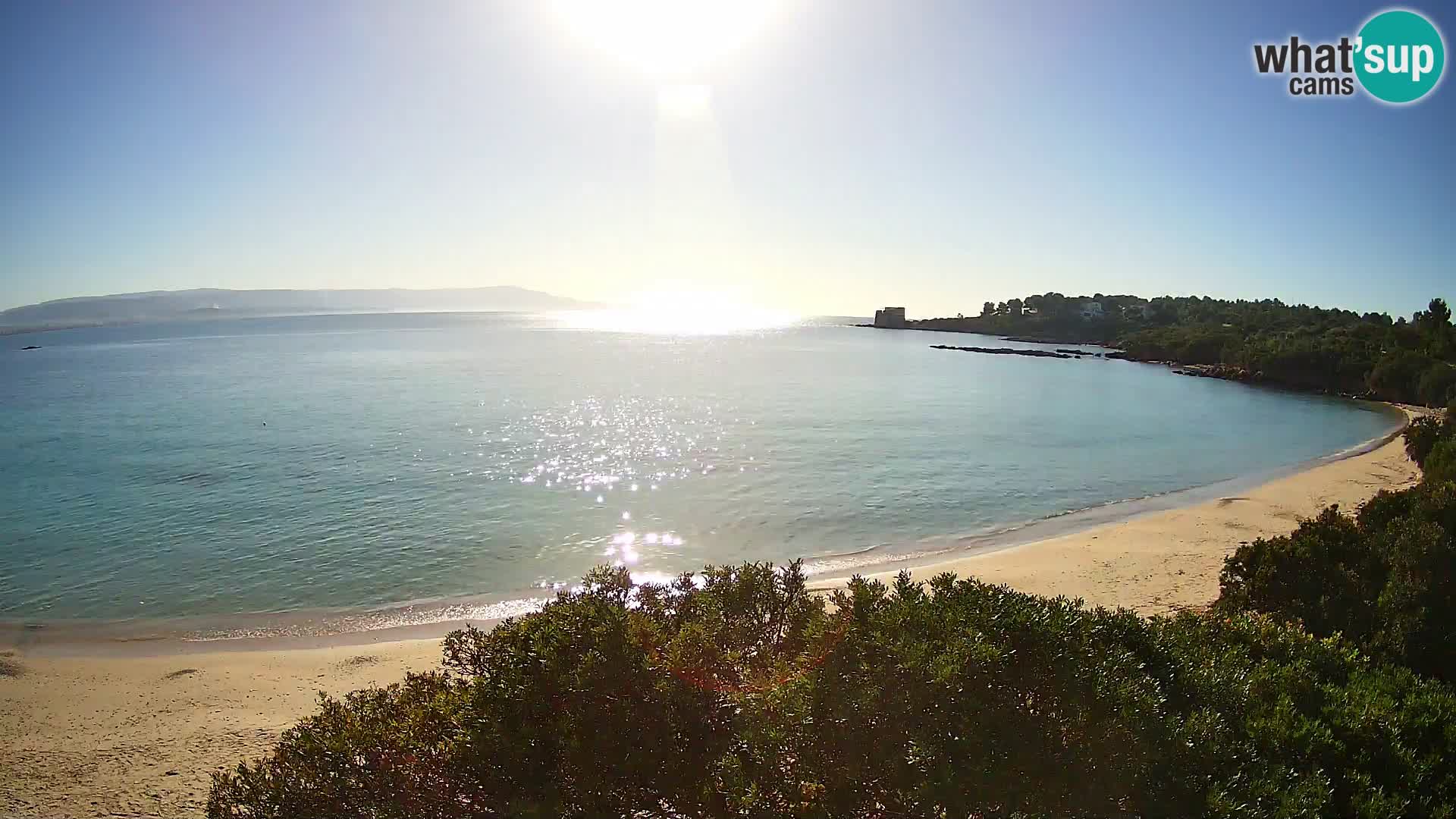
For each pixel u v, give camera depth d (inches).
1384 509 522.9
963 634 217.8
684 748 229.6
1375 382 2780.5
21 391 2368.4
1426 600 403.2
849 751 202.5
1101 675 222.5
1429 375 2546.8
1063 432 1812.3
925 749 193.5
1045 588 673.0
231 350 4598.9
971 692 207.9
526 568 778.2
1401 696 271.0
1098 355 4945.9
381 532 892.0
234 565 776.3
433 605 679.7
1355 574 446.3
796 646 278.2
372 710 268.7
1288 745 230.4
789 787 205.3
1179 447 1633.9
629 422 1790.1
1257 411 2342.5
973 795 189.5
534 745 224.5
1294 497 1079.6
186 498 1039.0
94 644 593.3
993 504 1091.3
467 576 752.3
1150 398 2652.6
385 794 230.7
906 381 3080.7
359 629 625.9
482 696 235.5
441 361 3661.4
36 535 869.8
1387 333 3422.7
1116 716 210.5
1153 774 197.6
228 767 404.8
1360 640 409.1
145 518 942.4
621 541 871.1
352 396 2207.2
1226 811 191.3
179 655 568.4
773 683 233.9
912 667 205.6
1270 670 268.8
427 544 848.3
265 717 464.1
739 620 297.0
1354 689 268.2
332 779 234.7
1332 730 241.0
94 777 395.9
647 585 322.3
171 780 392.8
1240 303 6855.3
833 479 1225.4
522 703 230.7
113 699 490.3
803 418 1942.7
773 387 2721.5
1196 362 4234.7
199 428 1622.8
